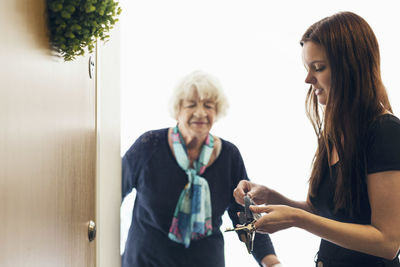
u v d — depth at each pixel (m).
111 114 1.55
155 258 1.76
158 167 1.79
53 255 0.70
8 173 0.51
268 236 1.79
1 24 0.49
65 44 0.74
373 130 0.94
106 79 1.48
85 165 0.97
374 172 0.92
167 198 1.77
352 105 0.99
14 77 0.53
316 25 1.07
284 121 1.85
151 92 1.84
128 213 1.82
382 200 0.91
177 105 1.82
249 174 1.86
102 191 1.45
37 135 0.62
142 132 1.84
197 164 1.80
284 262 1.84
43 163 0.65
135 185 1.82
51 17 0.70
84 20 0.73
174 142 1.79
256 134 1.85
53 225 0.70
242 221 1.11
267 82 1.86
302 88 1.85
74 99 0.86
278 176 1.86
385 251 0.92
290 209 1.00
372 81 0.99
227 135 1.85
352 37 1.00
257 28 1.86
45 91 0.66
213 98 1.82
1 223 0.49
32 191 0.60
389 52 1.81
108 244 1.52
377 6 1.81
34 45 0.61
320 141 1.12
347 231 0.94
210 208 1.79
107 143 1.50
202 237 1.77
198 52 1.85
